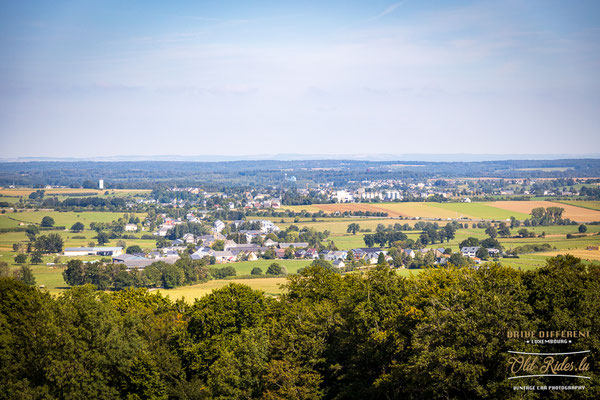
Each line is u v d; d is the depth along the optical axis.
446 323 53.62
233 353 66.38
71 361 64.62
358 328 61.88
